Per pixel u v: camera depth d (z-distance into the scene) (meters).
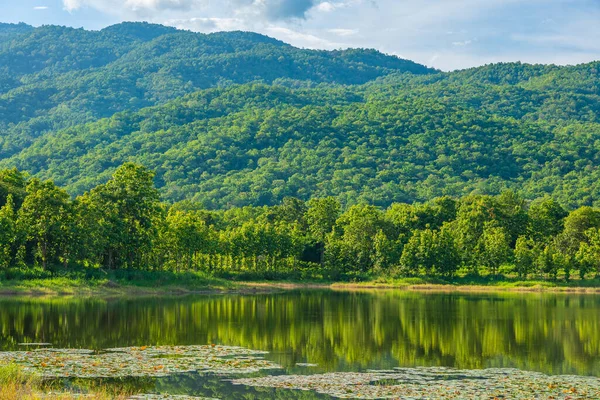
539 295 119.19
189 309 85.19
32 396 34.19
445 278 147.88
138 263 122.12
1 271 100.75
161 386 41.53
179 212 140.00
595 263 142.38
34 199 104.88
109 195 116.50
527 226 174.50
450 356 53.75
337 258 154.62
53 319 71.88
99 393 36.78
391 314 82.75
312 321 74.75
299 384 42.50
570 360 51.97
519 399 38.44
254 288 129.12
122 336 61.25
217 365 48.12
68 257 107.69
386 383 42.94
